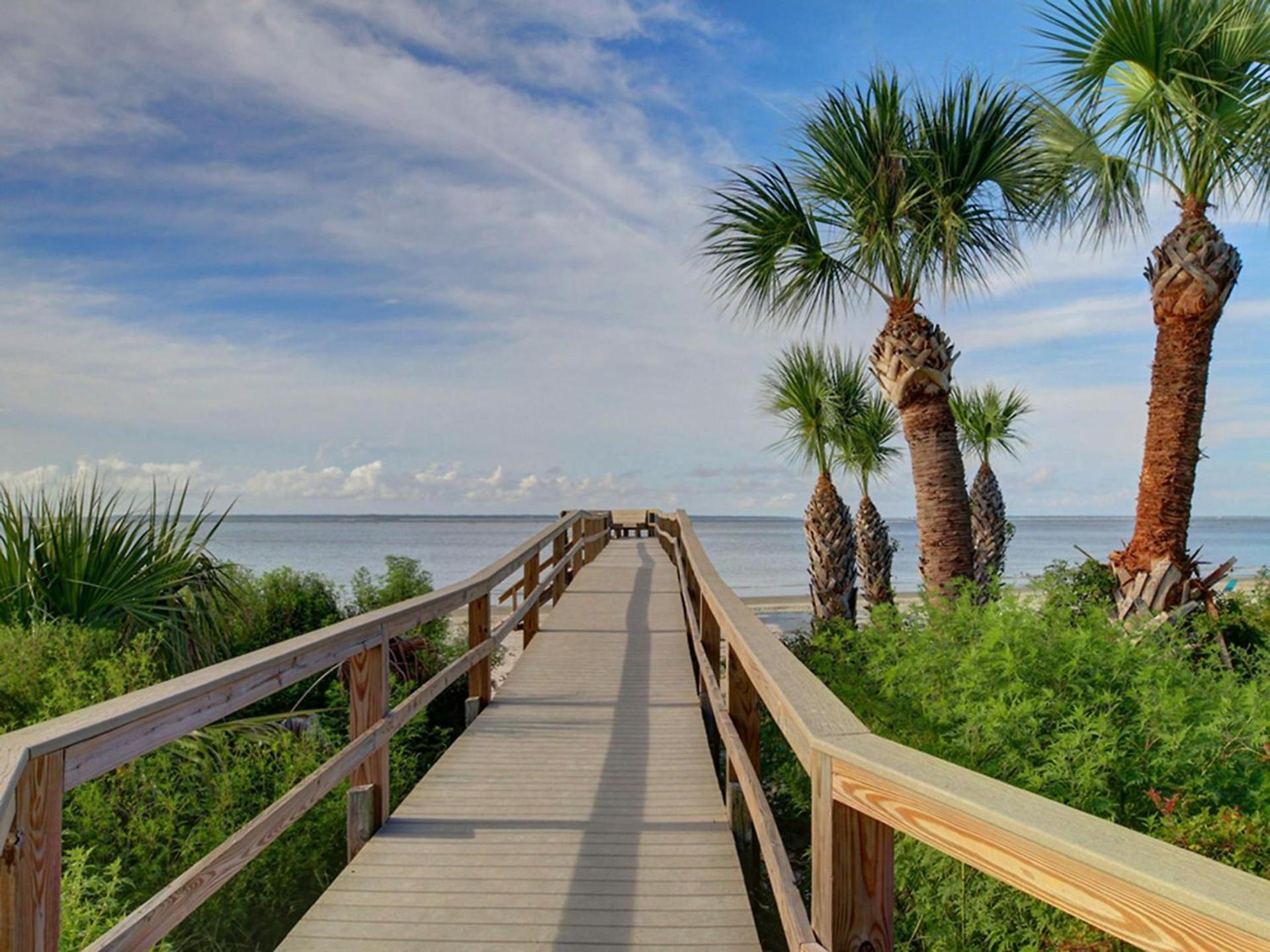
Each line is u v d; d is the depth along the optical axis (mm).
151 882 4227
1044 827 1209
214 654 6715
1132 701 3855
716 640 5539
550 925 2914
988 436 17594
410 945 2779
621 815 3930
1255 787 3385
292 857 4848
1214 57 7262
